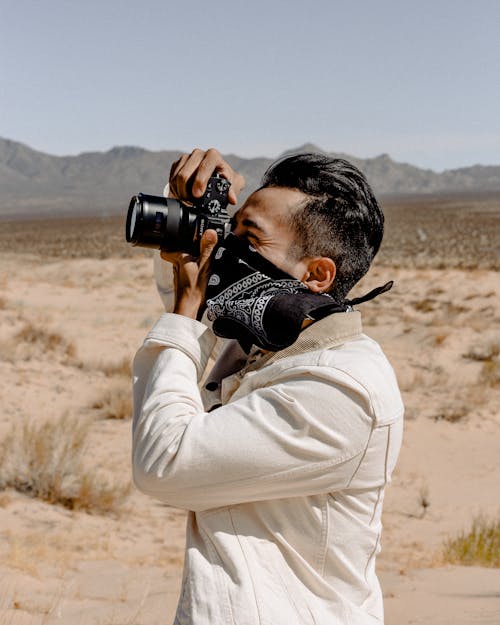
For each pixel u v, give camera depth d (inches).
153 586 230.1
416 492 453.7
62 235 3937.0
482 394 668.1
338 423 55.9
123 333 882.1
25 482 343.6
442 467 505.4
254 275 63.0
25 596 198.8
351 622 56.0
